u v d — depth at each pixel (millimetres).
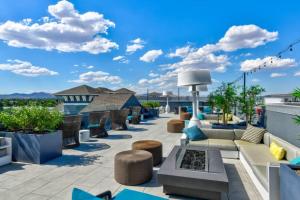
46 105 5805
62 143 6000
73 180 3852
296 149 3605
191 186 3051
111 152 5820
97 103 15656
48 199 3148
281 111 5047
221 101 8492
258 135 5398
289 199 2287
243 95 8195
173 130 9164
